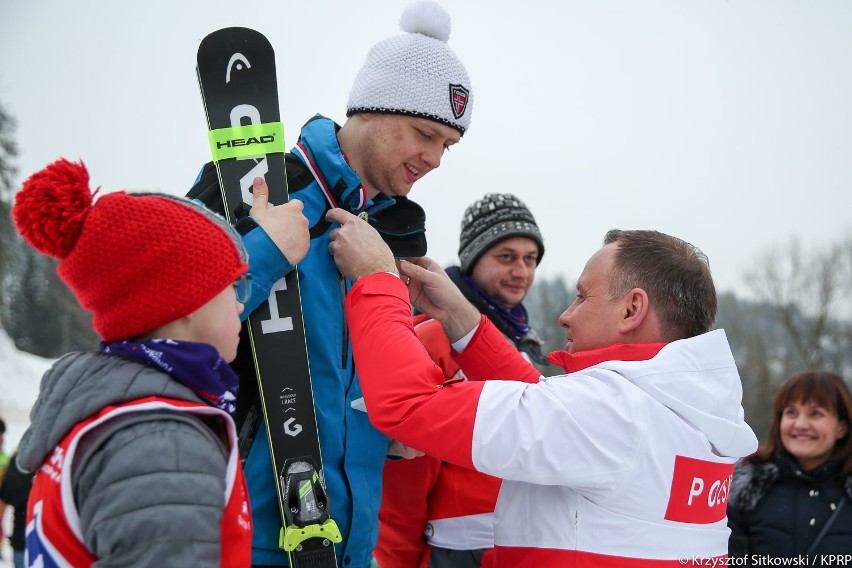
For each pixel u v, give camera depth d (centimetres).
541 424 165
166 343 127
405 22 205
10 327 3619
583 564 168
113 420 118
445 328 227
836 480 304
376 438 199
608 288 190
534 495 180
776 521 304
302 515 173
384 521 259
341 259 188
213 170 193
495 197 324
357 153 203
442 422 169
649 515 168
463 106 202
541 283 1844
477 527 254
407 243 214
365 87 199
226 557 127
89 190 128
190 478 116
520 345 322
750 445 182
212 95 187
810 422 306
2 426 718
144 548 110
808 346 3064
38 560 121
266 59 190
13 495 541
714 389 177
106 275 124
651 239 193
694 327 187
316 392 186
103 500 113
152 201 129
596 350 186
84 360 128
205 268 129
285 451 176
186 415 122
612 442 165
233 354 141
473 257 317
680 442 170
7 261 3086
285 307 180
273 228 175
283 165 187
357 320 183
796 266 3128
